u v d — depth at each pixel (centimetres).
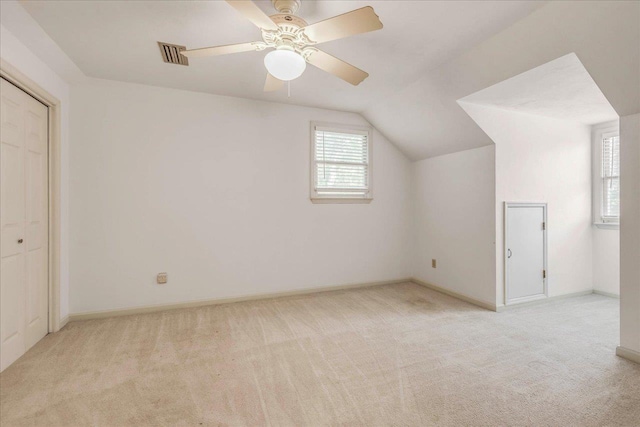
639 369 211
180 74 302
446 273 399
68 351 240
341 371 212
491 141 331
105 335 270
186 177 343
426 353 237
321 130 406
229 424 161
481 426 158
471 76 274
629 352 224
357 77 226
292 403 177
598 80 216
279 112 383
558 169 372
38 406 175
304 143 396
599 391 187
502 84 267
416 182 452
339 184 417
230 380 201
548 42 212
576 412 168
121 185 320
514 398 181
